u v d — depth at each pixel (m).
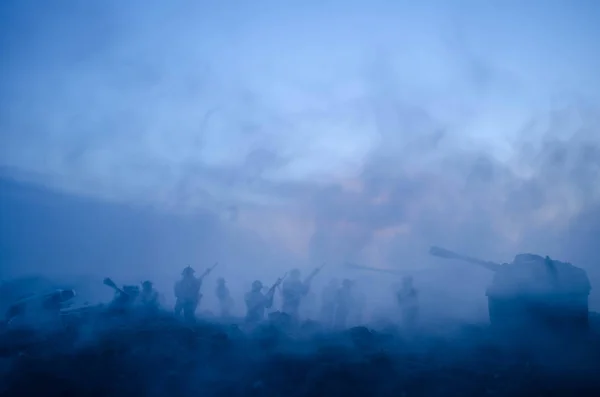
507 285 14.77
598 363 12.28
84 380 10.88
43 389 10.47
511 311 14.51
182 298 16.83
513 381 11.26
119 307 15.99
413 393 10.66
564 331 13.73
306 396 10.61
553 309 13.91
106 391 10.49
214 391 10.86
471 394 10.58
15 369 11.33
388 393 10.67
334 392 10.73
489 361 12.79
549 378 11.43
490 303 15.18
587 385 10.98
